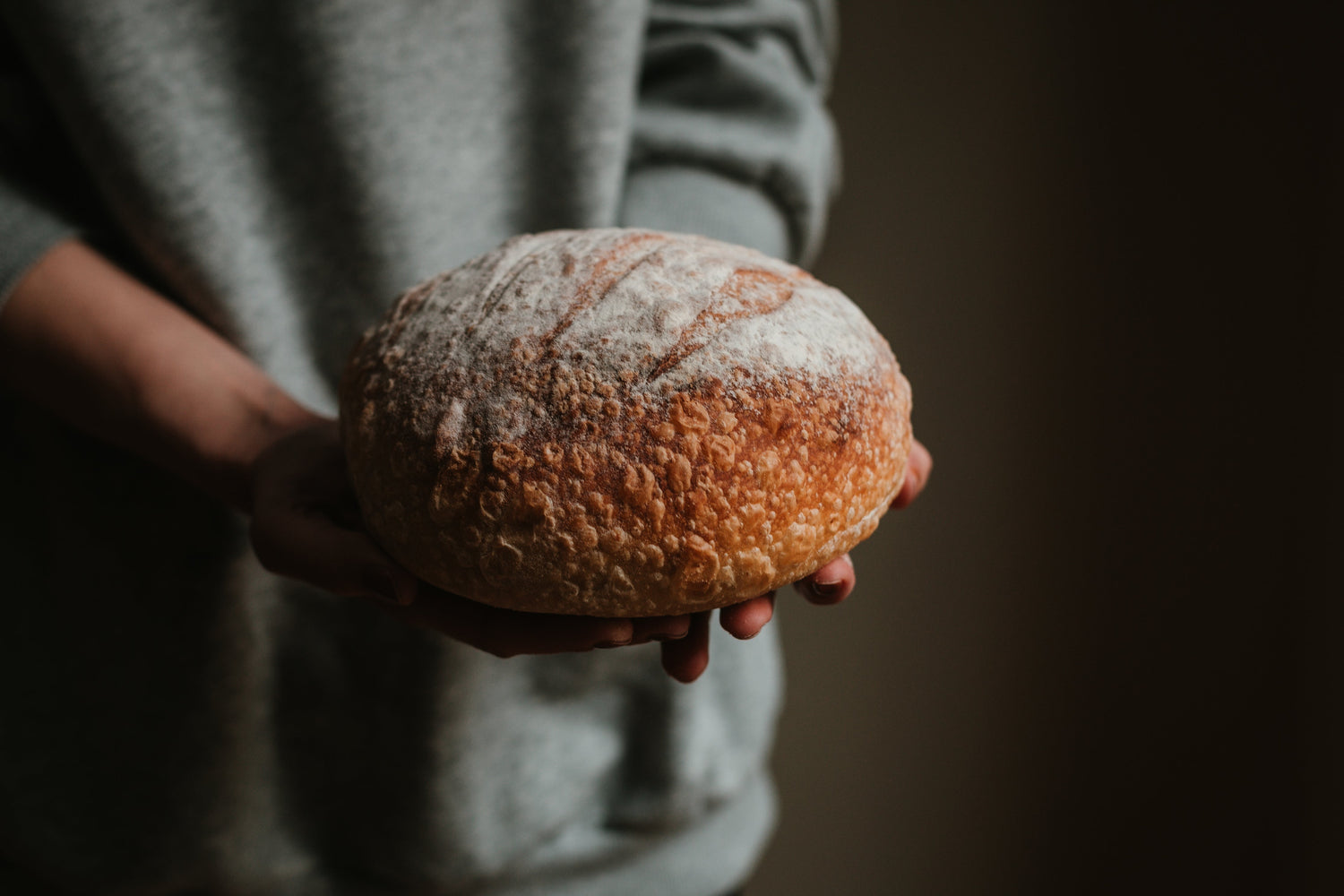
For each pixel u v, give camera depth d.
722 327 0.41
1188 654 1.05
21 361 0.50
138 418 0.49
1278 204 0.98
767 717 0.68
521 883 0.61
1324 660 1.01
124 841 0.58
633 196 0.65
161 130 0.53
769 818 0.72
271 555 0.42
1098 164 1.00
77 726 0.57
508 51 0.59
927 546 1.08
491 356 0.41
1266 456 1.01
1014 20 0.99
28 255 0.50
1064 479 1.05
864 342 0.43
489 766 0.58
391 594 0.39
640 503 0.39
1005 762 1.10
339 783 0.59
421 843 0.58
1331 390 0.98
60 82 0.52
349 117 0.55
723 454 0.39
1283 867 1.05
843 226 1.06
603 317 0.41
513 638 0.41
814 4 0.78
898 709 1.11
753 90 0.68
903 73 1.02
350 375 0.44
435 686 0.56
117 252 0.55
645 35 0.72
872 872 1.14
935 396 1.06
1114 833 1.09
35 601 0.58
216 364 0.50
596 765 0.61
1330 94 0.94
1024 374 1.04
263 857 0.59
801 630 1.10
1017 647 1.08
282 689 0.57
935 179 1.03
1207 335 1.01
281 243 0.57
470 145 0.59
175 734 0.56
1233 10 0.95
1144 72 0.98
